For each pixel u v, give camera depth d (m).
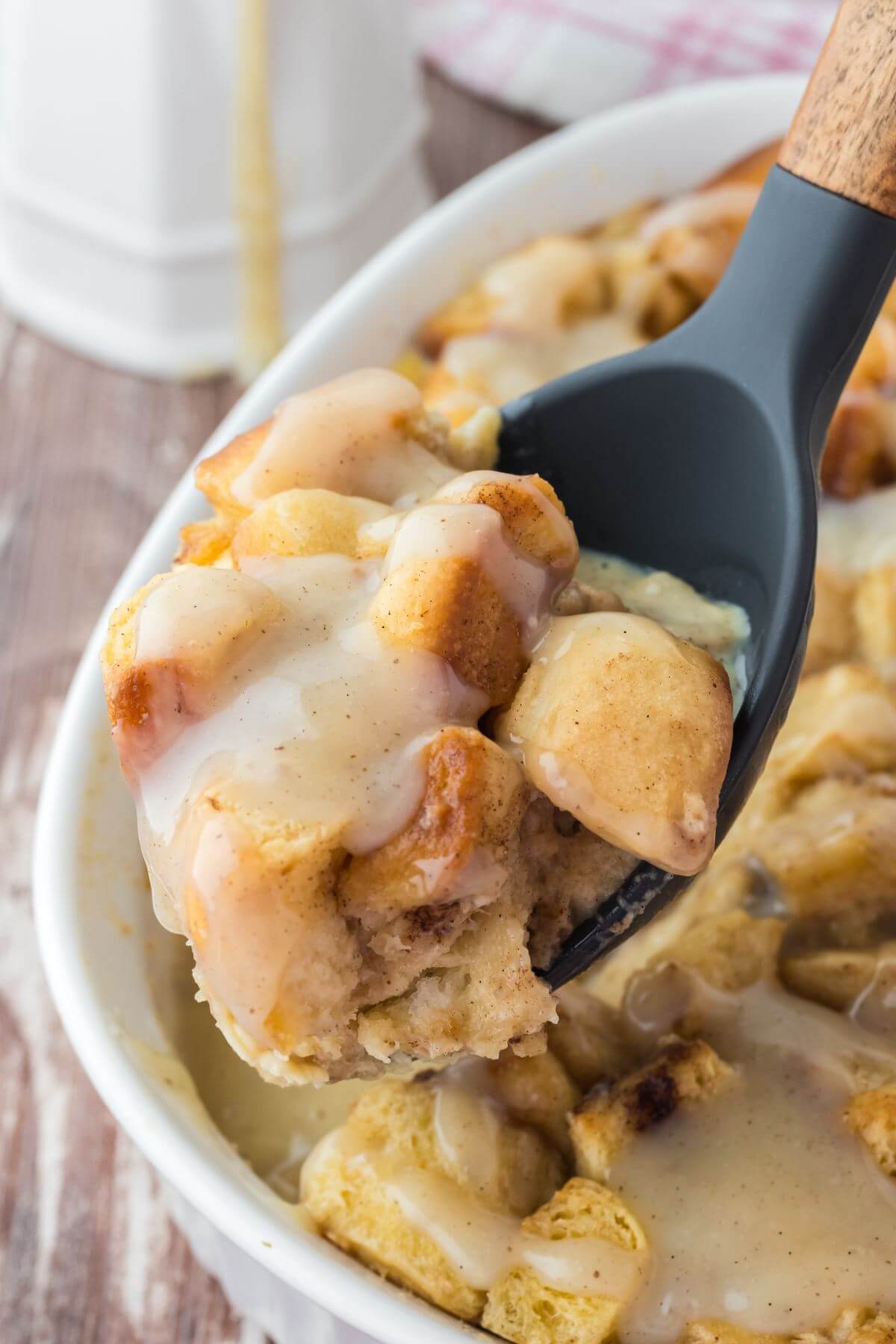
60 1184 0.60
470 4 0.78
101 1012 0.54
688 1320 0.51
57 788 0.56
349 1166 0.53
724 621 0.53
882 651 0.60
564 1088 0.54
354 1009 0.49
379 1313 0.50
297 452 0.52
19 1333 0.58
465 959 0.49
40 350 0.73
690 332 0.53
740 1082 0.54
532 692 0.50
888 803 0.57
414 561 0.49
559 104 0.76
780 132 0.67
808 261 0.52
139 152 0.69
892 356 0.63
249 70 0.68
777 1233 0.52
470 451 0.54
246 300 0.71
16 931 0.63
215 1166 0.52
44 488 0.71
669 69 0.76
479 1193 0.53
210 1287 0.58
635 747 0.49
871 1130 0.53
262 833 0.48
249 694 0.49
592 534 0.55
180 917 0.49
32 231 0.71
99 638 0.57
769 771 0.59
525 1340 0.51
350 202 0.71
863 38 0.51
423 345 0.65
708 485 0.53
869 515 0.62
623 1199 0.52
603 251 0.67
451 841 0.48
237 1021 0.48
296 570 0.50
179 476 0.71
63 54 0.68
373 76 0.70
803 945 0.57
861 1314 0.51
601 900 0.51
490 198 0.66
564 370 0.64
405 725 0.49
